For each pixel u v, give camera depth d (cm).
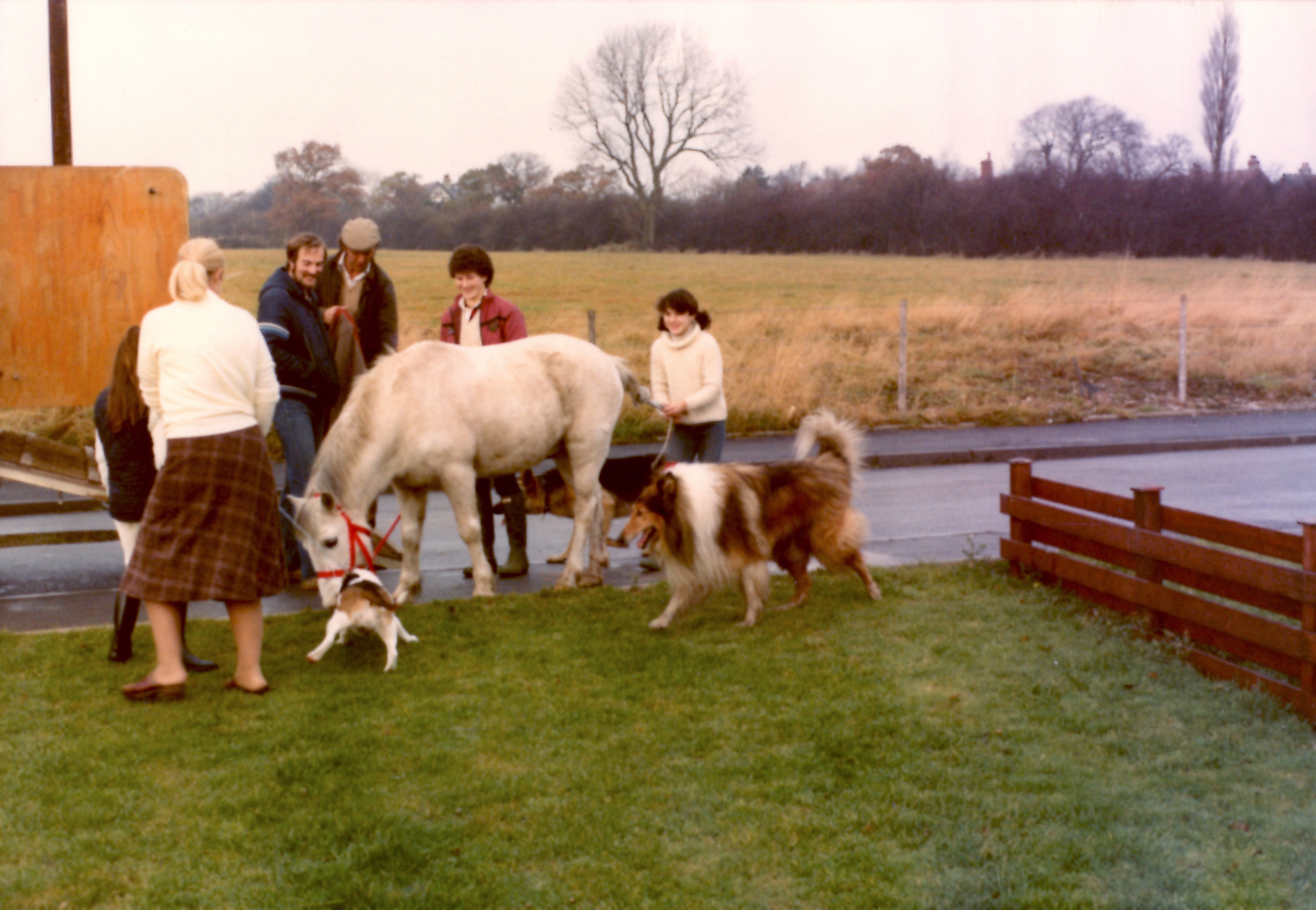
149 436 536
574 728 457
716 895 327
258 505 489
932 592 664
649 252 5600
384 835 363
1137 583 564
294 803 388
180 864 349
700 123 5522
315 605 688
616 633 598
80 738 448
